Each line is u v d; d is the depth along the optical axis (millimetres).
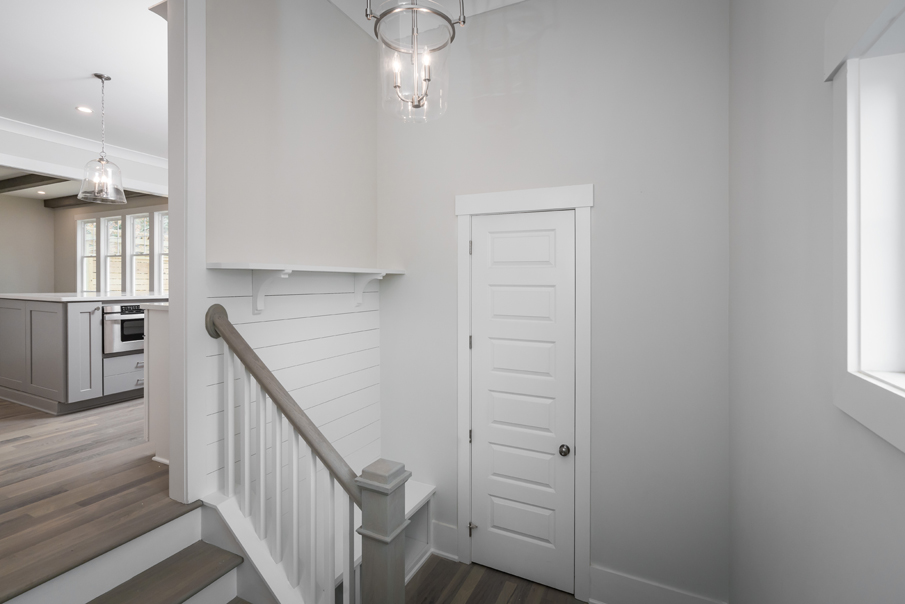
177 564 1779
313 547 1753
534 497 2531
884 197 909
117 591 1628
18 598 1402
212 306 1935
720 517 2123
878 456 830
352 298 2730
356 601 2260
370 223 2898
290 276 2320
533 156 2508
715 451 2131
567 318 2445
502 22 2592
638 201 2270
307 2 2432
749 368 1729
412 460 2857
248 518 1917
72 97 3939
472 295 2674
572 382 2438
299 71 2379
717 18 2109
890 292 910
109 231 7660
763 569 1556
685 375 2186
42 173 4805
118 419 3430
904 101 897
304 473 2377
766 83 1498
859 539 902
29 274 7852
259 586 1811
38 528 1728
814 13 1104
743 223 1810
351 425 2709
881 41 835
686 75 2172
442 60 1584
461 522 2703
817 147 1093
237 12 2045
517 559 2570
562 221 2449
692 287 2166
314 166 2471
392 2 1513
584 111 2389
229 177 2008
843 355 944
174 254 1874
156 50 3152
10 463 2451
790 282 1280
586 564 2385
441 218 2758
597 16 2365
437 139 2771
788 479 1305
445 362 2756
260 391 1862
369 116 2914
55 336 3609
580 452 2406
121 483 2145
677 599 2203
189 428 1884
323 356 2518
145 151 5633
